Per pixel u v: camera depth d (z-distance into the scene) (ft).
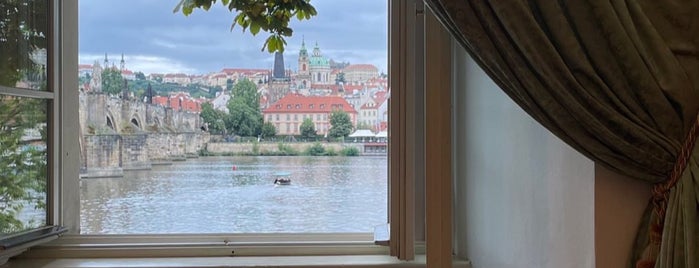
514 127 3.82
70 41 4.79
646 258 3.12
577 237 3.26
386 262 4.49
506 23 2.98
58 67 4.66
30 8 4.38
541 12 3.04
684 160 3.02
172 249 4.72
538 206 3.56
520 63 3.02
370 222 5.02
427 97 3.74
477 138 4.45
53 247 4.65
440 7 3.08
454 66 4.88
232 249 4.74
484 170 4.33
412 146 4.44
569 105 3.01
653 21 3.18
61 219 4.72
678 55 3.16
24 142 4.36
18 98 4.27
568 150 3.29
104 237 4.81
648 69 3.03
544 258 3.50
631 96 3.05
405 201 4.49
